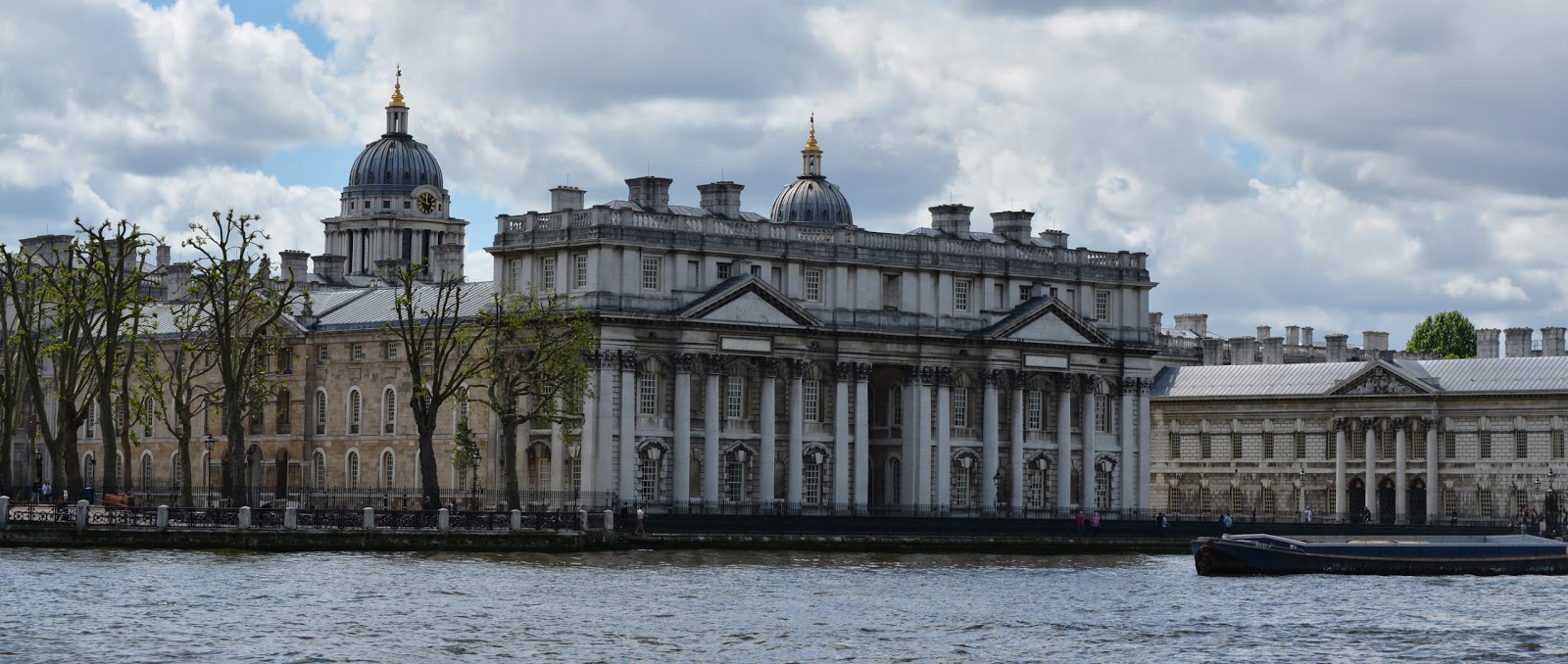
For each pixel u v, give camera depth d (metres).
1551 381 180.38
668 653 83.88
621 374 152.50
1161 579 118.25
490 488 155.88
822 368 163.12
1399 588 114.00
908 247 167.00
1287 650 87.44
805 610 97.38
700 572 115.62
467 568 112.19
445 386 151.38
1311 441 192.50
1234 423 197.38
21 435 184.62
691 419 156.25
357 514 120.94
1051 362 173.50
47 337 154.38
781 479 161.38
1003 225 176.25
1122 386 177.88
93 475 182.88
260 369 155.25
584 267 153.25
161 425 177.62
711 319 155.88
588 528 128.00
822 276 163.12
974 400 170.38
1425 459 185.88
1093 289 178.00
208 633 85.19
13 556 108.81
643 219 154.12
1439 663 84.81
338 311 171.75
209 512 118.12
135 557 110.19
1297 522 162.38
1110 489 177.38
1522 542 128.25
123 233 134.75
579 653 83.38
